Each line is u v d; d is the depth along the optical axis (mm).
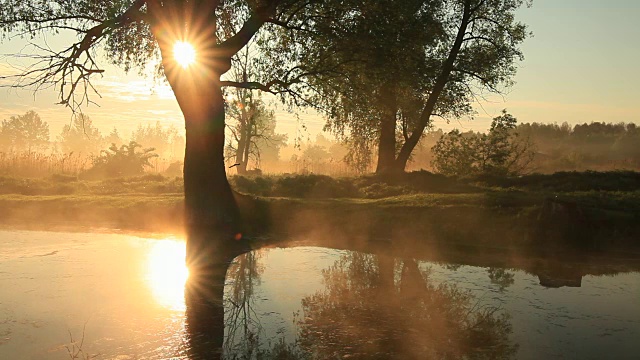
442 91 26641
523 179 21969
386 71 16500
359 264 11703
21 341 7137
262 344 7125
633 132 81125
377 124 25281
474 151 27719
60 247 13148
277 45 17016
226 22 17031
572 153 52469
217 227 14875
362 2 15602
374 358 6652
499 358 6602
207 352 6848
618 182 19844
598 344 7082
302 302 8992
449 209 15312
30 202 18875
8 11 14961
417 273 10977
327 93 16938
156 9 14422
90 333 7445
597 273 11047
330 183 21281
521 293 9555
